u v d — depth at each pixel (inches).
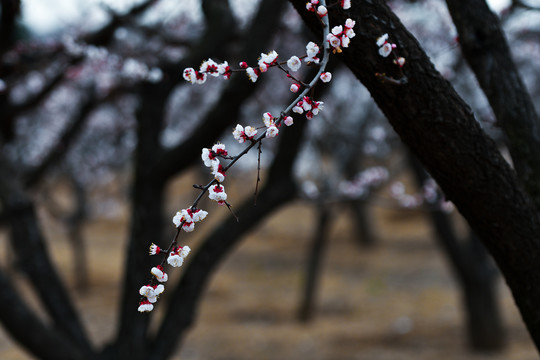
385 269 478.9
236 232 149.4
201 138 140.6
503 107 74.7
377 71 59.9
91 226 690.8
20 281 417.4
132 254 144.7
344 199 246.8
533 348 292.0
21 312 134.6
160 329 144.6
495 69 74.9
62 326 146.5
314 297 354.6
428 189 219.8
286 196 153.2
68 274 472.4
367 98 319.3
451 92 61.7
